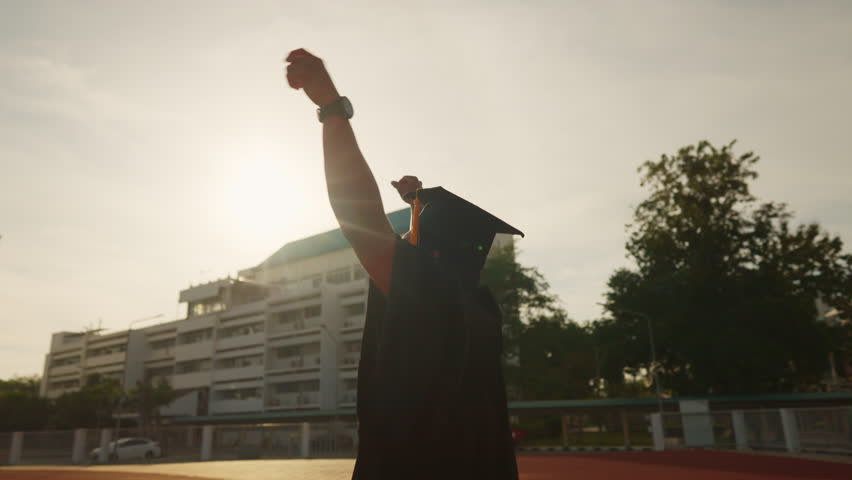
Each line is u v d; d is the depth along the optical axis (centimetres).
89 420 5738
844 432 1848
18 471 2055
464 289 98
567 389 5953
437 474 75
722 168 4219
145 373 7475
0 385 8950
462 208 106
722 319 3959
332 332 5941
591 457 2670
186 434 3609
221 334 6844
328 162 82
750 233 4131
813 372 4112
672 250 4303
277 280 7706
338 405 5684
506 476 90
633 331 4259
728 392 4075
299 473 1839
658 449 3225
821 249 4088
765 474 1501
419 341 76
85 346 8181
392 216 6000
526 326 5588
